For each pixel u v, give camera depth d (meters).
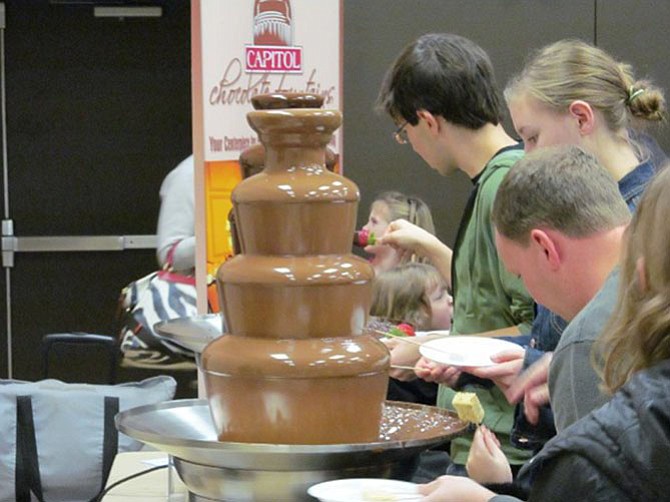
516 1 5.77
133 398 3.61
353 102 5.79
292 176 2.00
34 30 7.10
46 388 3.61
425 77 3.05
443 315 4.10
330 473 1.99
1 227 7.16
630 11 5.80
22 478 3.54
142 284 5.12
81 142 7.18
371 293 2.06
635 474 1.59
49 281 7.20
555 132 2.68
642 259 1.69
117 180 7.18
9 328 7.20
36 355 7.19
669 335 1.66
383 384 2.03
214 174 3.62
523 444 2.49
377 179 5.82
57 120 7.16
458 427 2.16
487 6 5.77
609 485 1.61
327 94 3.87
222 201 3.63
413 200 4.55
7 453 3.54
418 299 4.07
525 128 2.73
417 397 3.73
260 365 1.95
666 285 1.66
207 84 3.61
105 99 7.17
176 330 2.70
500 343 2.59
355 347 1.99
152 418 2.21
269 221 1.99
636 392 1.64
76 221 7.21
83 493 3.57
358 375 1.97
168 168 7.19
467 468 2.31
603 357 1.81
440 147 3.13
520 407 2.51
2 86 7.12
